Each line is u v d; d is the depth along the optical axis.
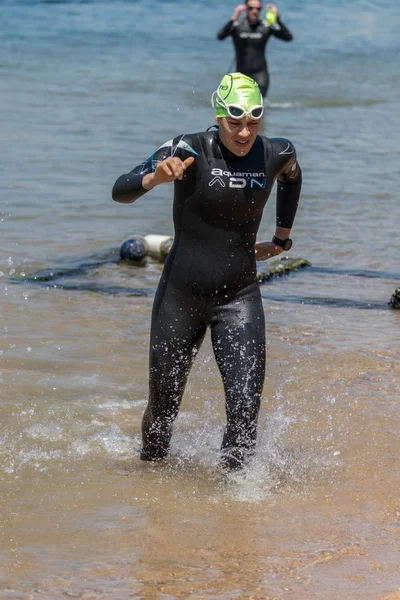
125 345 13.11
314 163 26.28
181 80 38.47
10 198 21.27
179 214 9.09
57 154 25.62
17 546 7.72
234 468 8.98
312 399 11.23
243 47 35.84
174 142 8.78
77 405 10.96
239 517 8.32
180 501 8.62
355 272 17.31
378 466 9.46
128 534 7.95
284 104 36.00
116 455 9.71
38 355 12.51
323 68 45.88
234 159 8.86
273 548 7.74
